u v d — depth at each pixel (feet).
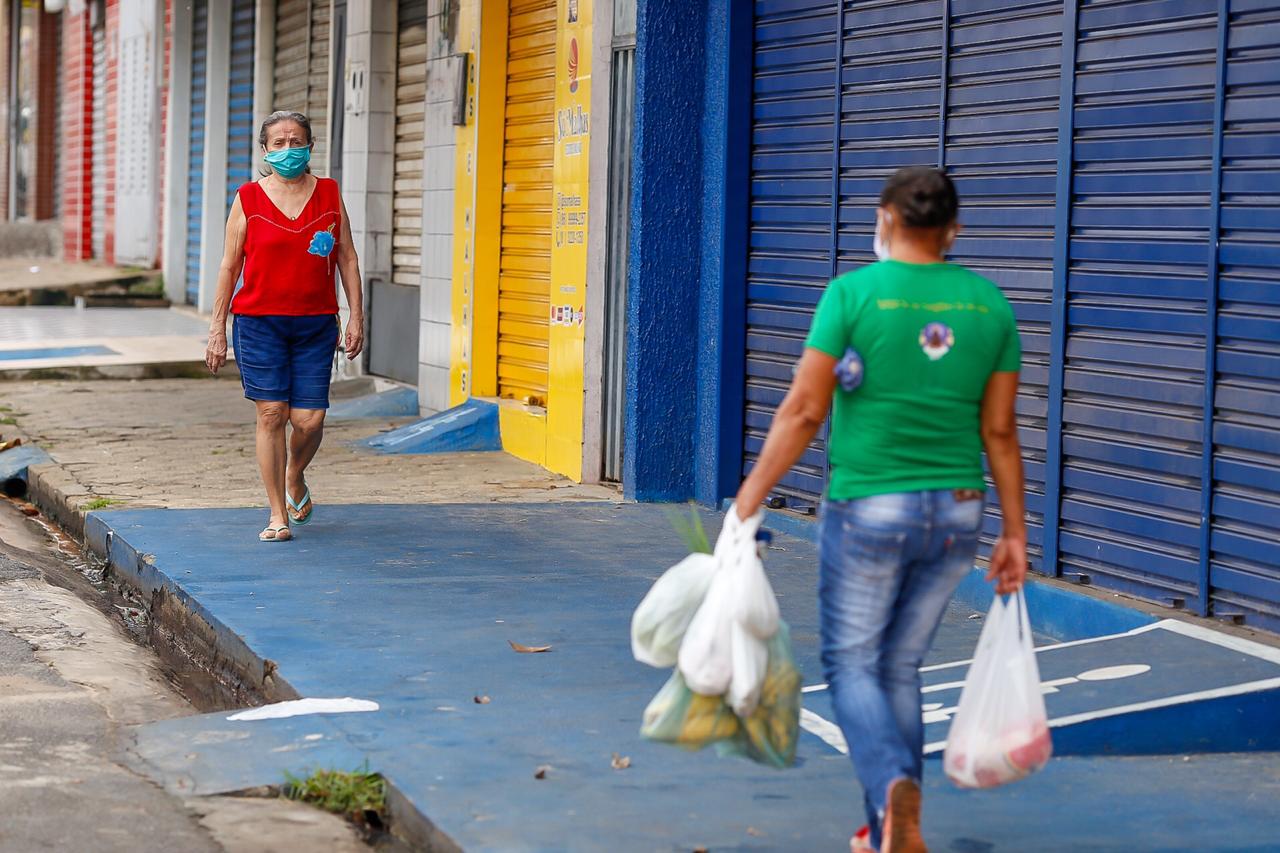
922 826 20.97
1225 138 28.53
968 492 18.29
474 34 55.72
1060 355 32.30
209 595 32.99
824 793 21.94
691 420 45.16
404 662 28.37
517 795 21.44
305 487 40.29
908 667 18.99
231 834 20.54
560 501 45.16
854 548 18.25
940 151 35.47
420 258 65.36
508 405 54.13
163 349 81.92
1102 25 31.14
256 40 92.27
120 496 44.86
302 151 37.37
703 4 43.62
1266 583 28.04
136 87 119.34
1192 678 25.79
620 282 46.60
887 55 37.40
